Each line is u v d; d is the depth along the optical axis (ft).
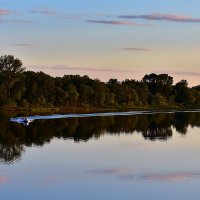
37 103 609.42
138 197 126.11
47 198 124.98
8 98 576.61
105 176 151.53
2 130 301.63
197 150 211.20
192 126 354.74
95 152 203.72
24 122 370.73
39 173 156.56
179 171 159.84
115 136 271.28
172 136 274.16
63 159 184.75
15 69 593.01
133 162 178.29
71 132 294.05
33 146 222.07
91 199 124.16
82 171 160.25
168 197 126.11
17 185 138.92
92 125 353.51
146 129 322.75
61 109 611.06
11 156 190.80
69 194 128.98
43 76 651.66
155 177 149.79
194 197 126.11
